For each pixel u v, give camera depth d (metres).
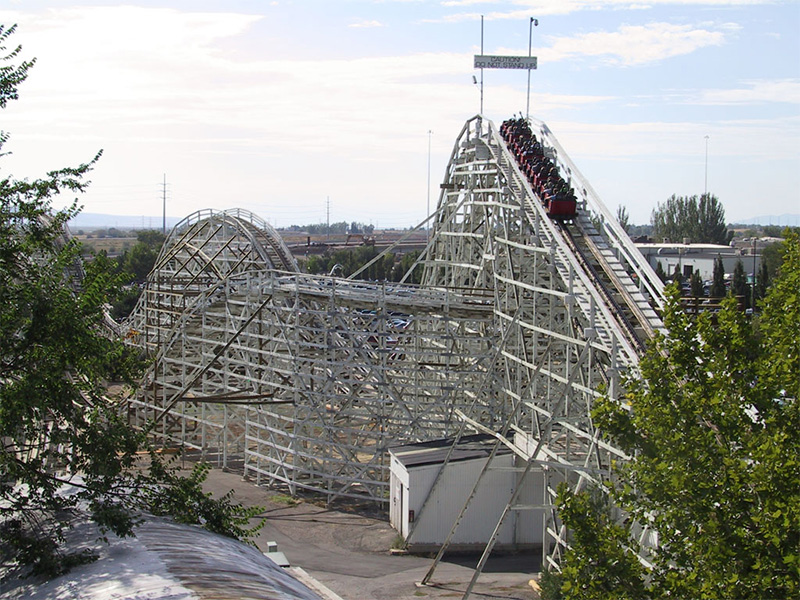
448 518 31.17
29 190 19.23
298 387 36.97
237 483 38.81
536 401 32.78
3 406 17.52
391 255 115.38
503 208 36.38
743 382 16.44
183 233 56.81
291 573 23.19
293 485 37.03
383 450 35.50
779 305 17.55
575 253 32.97
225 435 40.84
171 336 42.91
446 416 36.03
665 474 15.79
